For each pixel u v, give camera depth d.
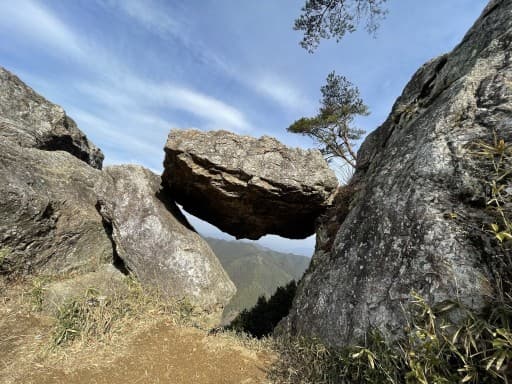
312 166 5.99
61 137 10.38
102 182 6.44
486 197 2.55
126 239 5.81
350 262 3.74
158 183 7.33
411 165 3.49
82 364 3.40
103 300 4.55
